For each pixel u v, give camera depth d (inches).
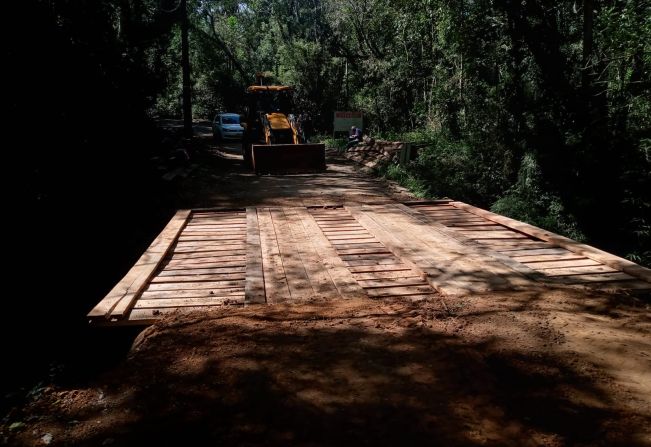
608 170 478.9
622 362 154.6
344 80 1299.2
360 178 629.6
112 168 462.6
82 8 443.5
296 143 683.4
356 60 1250.0
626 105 466.3
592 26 515.2
